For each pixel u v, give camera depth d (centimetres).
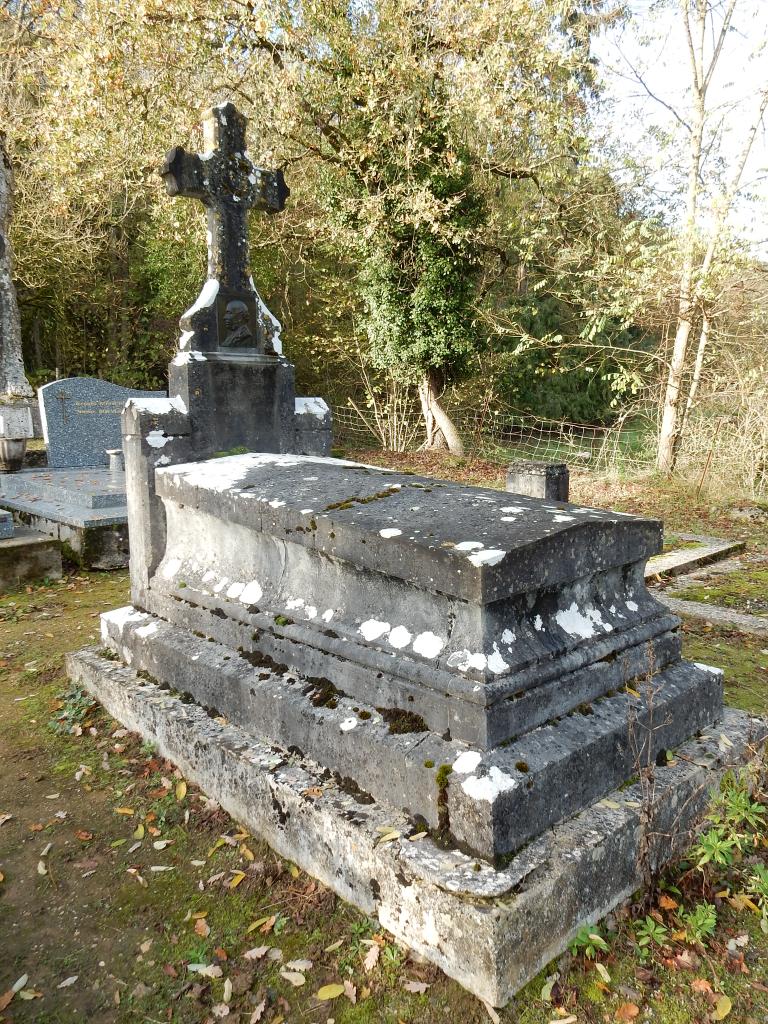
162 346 1780
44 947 207
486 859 190
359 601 249
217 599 304
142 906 222
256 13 963
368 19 1155
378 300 1420
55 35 1072
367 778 224
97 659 357
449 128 1235
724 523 861
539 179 1344
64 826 261
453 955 184
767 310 1036
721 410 1068
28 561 586
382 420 1736
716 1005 183
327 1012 182
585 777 215
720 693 274
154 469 350
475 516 239
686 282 1027
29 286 1544
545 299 1777
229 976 195
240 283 400
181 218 1330
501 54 1014
